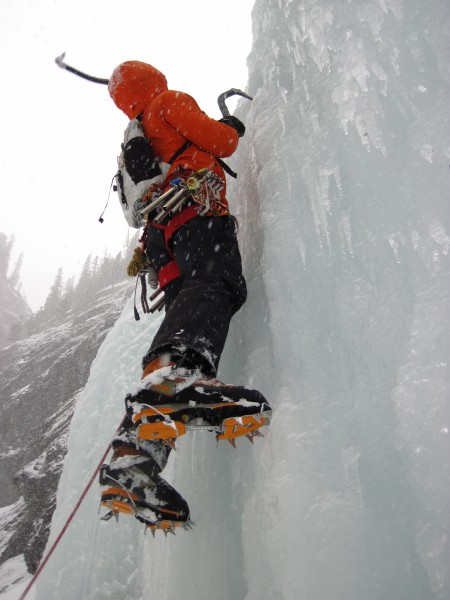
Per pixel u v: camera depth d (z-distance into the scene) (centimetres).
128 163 180
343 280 154
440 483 105
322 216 167
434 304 122
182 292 158
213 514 176
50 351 2478
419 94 147
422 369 116
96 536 287
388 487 118
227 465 180
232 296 168
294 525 127
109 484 153
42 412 1903
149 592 224
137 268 196
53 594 276
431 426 109
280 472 139
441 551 100
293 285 170
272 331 168
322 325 157
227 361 198
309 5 204
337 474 129
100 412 341
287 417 147
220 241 170
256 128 233
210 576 169
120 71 196
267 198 199
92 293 3884
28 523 767
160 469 158
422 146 139
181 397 135
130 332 371
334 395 142
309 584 118
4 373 2498
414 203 137
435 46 145
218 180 173
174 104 182
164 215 164
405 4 156
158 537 229
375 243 146
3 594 594
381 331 135
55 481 779
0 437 1966
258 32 285
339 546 117
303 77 210
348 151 167
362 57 166
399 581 107
